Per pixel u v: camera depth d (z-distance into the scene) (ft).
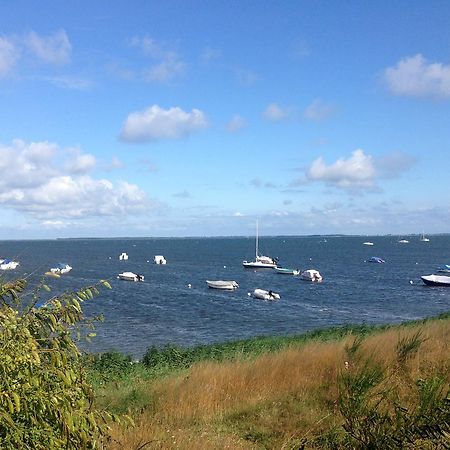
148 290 200.23
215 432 22.34
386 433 15.48
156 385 29.68
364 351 32.09
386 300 172.45
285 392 27.73
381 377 22.59
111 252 572.10
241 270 317.63
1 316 10.21
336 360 31.65
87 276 251.19
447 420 14.87
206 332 110.63
